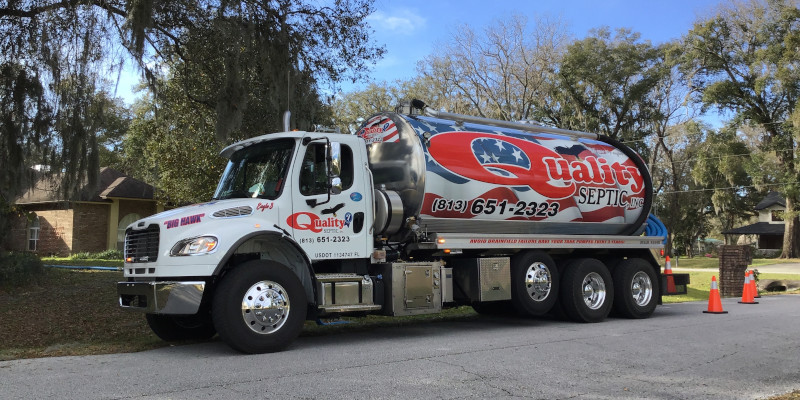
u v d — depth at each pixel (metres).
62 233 28.52
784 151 43.59
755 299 15.37
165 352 7.09
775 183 44.34
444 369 6.02
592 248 10.59
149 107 22.38
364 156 8.32
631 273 10.96
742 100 44.44
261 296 6.88
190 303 6.55
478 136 9.71
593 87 44.25
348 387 5.22
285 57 13.70
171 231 6.86
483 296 9.07
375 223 8.45
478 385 5.37
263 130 14.47
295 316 7.06
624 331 9.04
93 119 12.53
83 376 5.63
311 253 7.58
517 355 6.85
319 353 6.91
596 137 11.94
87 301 12.09
